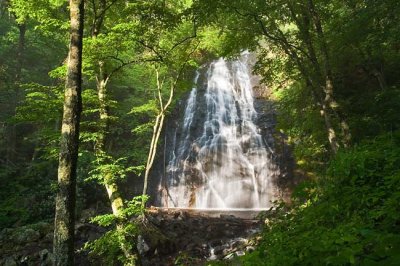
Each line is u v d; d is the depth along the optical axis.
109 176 9.64
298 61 12.16
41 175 18.22
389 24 10.05
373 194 2.71
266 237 3.17
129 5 9.45
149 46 10.15
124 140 22.45
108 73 10.85
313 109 14.92
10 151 20.52
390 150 3.49
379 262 1.56
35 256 10.97
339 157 3.51
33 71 24.00
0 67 23.36
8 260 10.82
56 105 8.92
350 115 13.90
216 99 25.77
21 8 10.82
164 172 22.77
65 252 5.96
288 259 2.25
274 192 20.62
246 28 11.91
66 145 6.32
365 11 10.27
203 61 28.48
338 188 3.13
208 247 12.30
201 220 15.30
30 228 12.81
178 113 25.16
